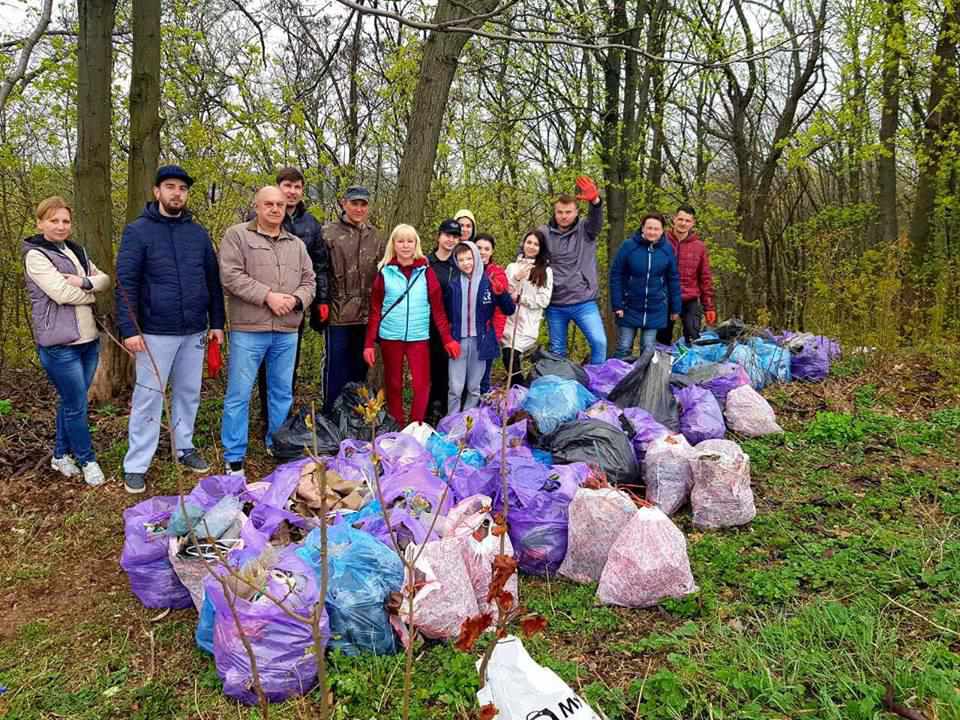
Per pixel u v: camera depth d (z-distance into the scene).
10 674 3.02
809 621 3.07
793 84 14.79
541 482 3.83
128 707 2.80
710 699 2.64
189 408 4.89
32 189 7.99
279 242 4.80
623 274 6.96
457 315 5.48
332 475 3.96
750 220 14.27
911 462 5.03
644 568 3.29
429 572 3.04
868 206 14.96
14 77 5.37
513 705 2.08
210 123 8.16
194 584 3.29
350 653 2.96
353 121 10.01
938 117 12.43
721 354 6.90
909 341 9.10
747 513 4.14
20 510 4.46
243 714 2.73
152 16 5.83
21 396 6.52
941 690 2.54
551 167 12.80
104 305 6.05
